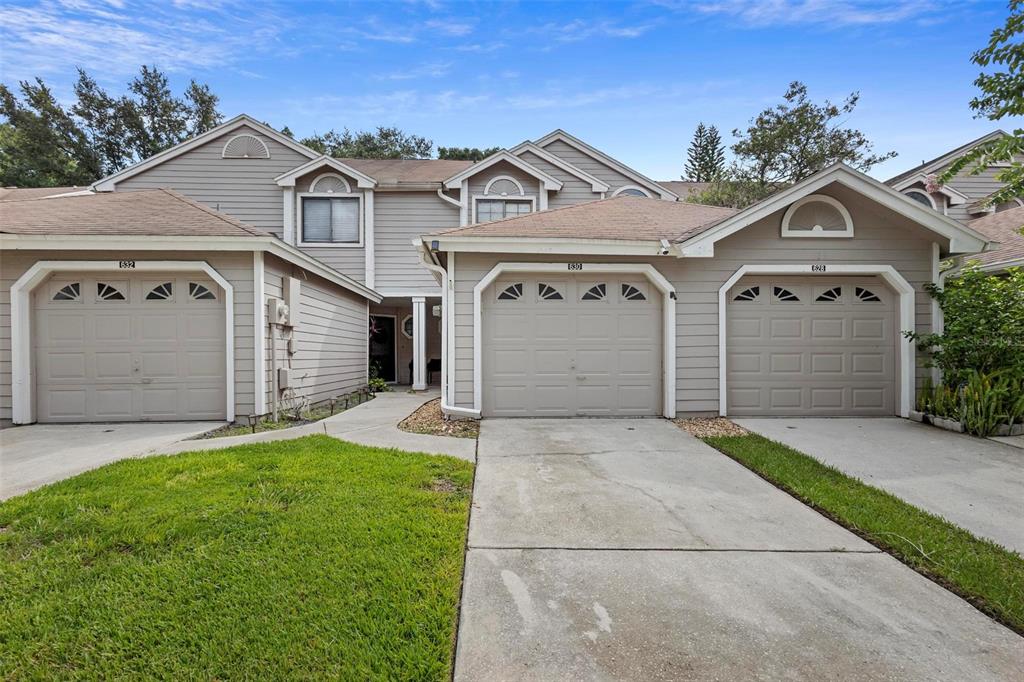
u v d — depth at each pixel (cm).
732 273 741
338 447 547
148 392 714
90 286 707
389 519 346
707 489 435
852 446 577
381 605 246
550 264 723
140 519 338
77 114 2781
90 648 217
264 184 1312
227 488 398
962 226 704
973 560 301
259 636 223
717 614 248
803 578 284
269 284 752
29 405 691
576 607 252
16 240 655
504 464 506
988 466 500
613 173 1462
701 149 4903
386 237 1349
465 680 200
